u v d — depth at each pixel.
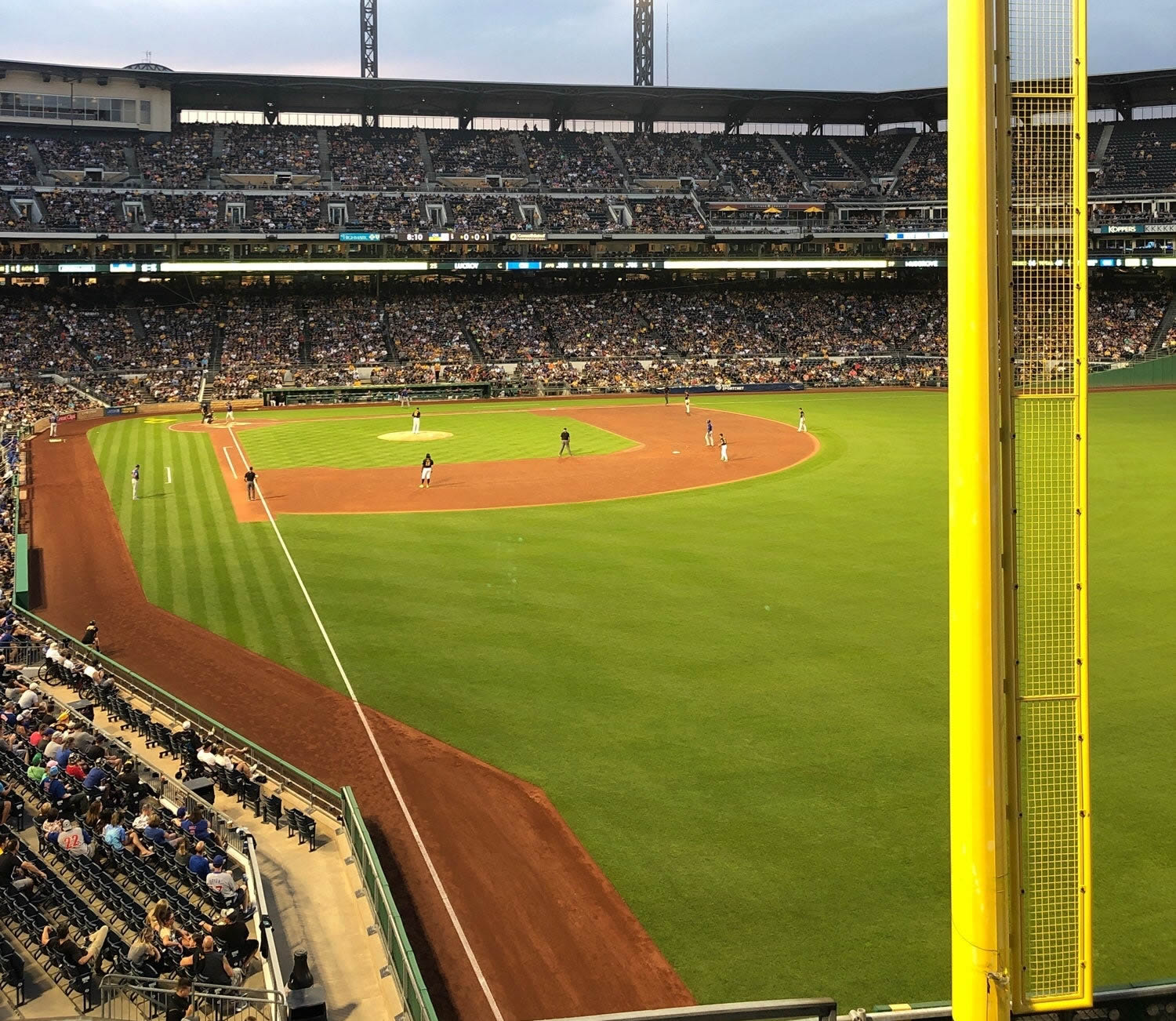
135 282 97.88
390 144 109.62
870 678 24.66
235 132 107.06
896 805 18.55
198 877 15.45
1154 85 107.75
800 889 16.06
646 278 111.06
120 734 22.28
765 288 112.88
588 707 23.34
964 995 6.30
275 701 24.41
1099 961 14.20
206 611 31.72
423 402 91.94
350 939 14.54
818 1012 6.55
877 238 103.44
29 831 17.78
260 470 55.97
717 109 116.56
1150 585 32.00
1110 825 17.81
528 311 106.31
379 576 34.81
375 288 105.50
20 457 60.03
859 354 104.56
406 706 23.78
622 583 33.31
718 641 27.44
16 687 24.59
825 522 41.50
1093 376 96.19
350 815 16.94
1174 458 54.03
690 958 14.48
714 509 44.59
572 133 115.81
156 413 84.12
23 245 89.50
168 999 12.21
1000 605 6.10
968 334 6.00
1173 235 100.31
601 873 16.70
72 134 101.69
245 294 101.56
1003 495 6.16
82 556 38.88
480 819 18.58
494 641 27.97
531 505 46.16
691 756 20.75
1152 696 23.41
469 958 14.63
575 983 14.05
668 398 91.44
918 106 116.25
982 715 6.09
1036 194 6.20
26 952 14.21
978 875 6.17
